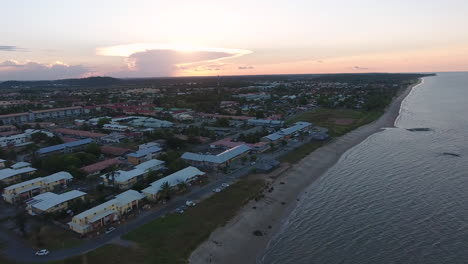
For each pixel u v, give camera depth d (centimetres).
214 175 11650
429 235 7631
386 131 19112
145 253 6775
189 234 7588
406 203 9331
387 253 7006
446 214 8588
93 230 7706
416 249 7112
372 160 13500
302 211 9188
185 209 8819
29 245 7144
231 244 7394
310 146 15675
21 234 7625
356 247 7275
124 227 7869
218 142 15925
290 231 8100
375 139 17250
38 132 18025
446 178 11038
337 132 18612
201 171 11794
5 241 7338
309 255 7044
